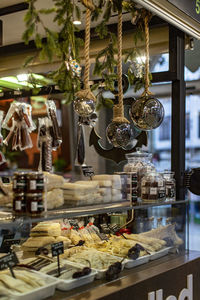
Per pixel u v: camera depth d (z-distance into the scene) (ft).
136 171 9.60
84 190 7.59
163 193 9.16
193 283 8.86
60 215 6.70
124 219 8.96
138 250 8.13
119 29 8.42
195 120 21.67
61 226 8.49
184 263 8.55
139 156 10.03
